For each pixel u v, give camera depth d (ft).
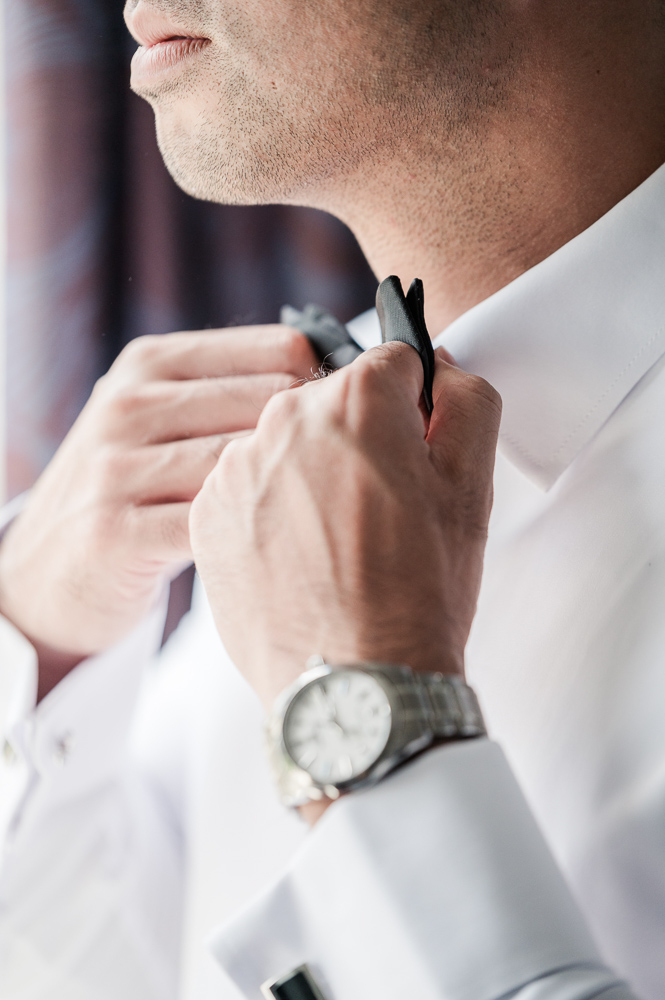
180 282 3.37
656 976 1.84
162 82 2.09
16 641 2.39
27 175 3.11
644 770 1.85
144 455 2.26
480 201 2.15
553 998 1.61
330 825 1.69
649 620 1.91
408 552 1.73
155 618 2.49
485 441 1.83
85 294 3.22
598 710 1.92
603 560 1.99
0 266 3.19
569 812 1.91
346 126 2.08
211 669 2.59
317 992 1.71
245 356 2.30
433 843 1.67
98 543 2.27
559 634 2.00
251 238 3.44
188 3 2.03
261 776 2.39
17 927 2.44
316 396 1.83
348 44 2.02
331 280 3.58
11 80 3.05
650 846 1.82
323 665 1.71
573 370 2.09
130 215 3.23
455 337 2.13
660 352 2.07
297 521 1.77
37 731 2.41
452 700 1.69
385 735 1.67
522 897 1.66
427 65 2.03
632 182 2.14
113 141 3.14
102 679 2.45
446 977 1.65
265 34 2.02
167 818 2.72
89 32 3.04
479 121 2.08
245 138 2.10
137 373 2.33
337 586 1.73
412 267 2.23
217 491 1.84
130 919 2.53
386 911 1.67
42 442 3.27
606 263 2.08
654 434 2.03
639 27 2.10
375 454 1.77
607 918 1.86
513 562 2.09
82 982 2.47
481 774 1.69
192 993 2.39
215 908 2.39
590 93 2.10
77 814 2.51
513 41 2.05
